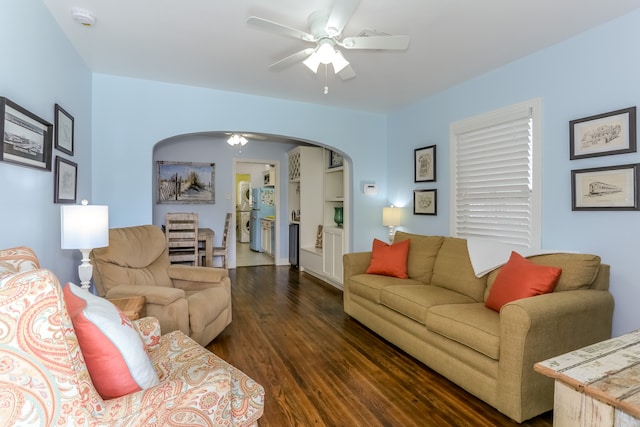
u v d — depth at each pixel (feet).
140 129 11.42
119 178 11.18
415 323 8.47
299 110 13.94
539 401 6.04
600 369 3.35
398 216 14.20
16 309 2.76
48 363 2.82
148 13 7.45
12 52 5.77
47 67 7.27
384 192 15.83
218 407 3.85
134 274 9.02
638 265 7.30
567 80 8.61
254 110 13.10
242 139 17.07
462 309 7.65
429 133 13.25
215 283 10.19
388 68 10.46
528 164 9.64
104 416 3.12
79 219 6.80
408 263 11.37
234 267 20.86
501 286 7.54
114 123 11.10
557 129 8.84
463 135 11.79
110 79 11.04
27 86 6.34
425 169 13.35
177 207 19.11
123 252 8.91
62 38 8.18
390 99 13.55
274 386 7.27
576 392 3.13
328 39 6.97
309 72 10.80
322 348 9.27
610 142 7.72
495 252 8.97
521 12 7.37
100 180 10.95
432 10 7.28
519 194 9.87
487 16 7.53
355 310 11.32
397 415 6.30
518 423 6.04
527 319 5.81
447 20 7.70
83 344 3.45
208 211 19.83
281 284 16.69
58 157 7.78
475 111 11.24
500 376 6.18
